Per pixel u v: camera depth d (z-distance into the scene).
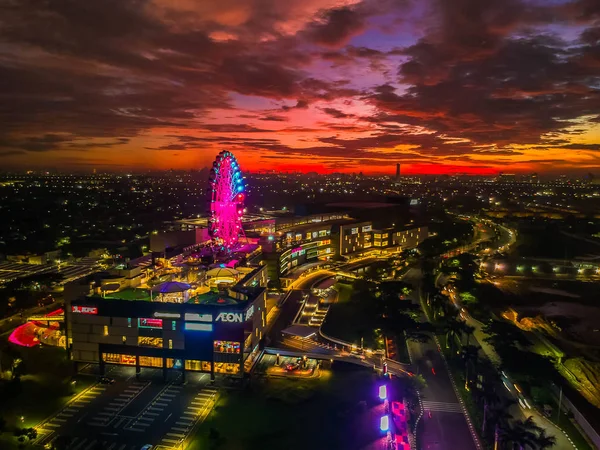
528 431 83.62
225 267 153.38
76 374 116.94
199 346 112.81
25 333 142.25
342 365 121.94
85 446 88.31
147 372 118.06
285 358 125.94
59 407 102.00
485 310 171.50
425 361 124.19
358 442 89.56
